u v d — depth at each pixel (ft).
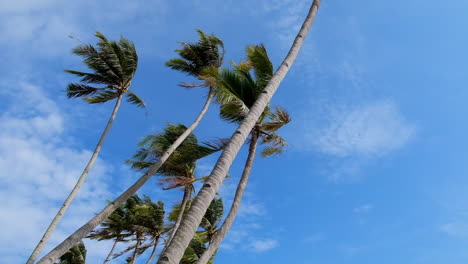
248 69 42.78
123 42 57.82
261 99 25.29
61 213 44.04
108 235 79.00
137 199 84.38
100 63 54.95
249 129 23.43
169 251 16.65
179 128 65.72
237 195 33.06
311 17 32.45
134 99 59.06
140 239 77.92
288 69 28.66
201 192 19.57
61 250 38.06
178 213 65.21
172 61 62.28
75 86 56.75
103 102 58.34
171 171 61.46
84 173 48.29
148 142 60.75
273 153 41.78
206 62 63.16
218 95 33.06
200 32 61.87
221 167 20.75
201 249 58.34
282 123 37.96
